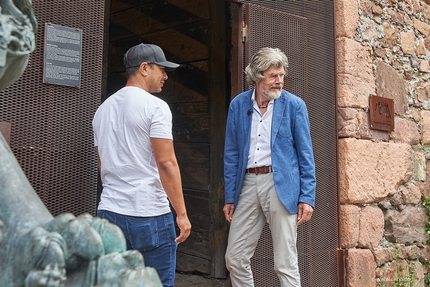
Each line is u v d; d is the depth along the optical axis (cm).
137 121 220
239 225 291
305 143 284
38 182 233
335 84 395
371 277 399
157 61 239
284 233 279
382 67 443
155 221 222
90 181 246
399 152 443
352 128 400
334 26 400
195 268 469
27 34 101
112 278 79
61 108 241
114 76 536
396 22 467
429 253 466
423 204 469
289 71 360
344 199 391
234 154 296
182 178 482
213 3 455
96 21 254
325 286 372
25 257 78
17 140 228
